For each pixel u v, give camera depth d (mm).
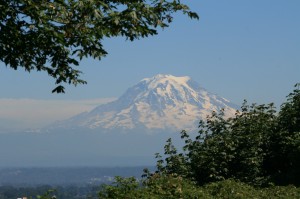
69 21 14586
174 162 24109
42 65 15875
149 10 14719
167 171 24078
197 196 17297
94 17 13930
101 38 15055
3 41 14594
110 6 15305
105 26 14633
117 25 14578
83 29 14711
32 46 14977
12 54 15133
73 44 15227
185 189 17594
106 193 15039
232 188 19547
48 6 13953
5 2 13820
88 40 15070
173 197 16453
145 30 14883
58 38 14102
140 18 14820
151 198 15398
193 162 24469
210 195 18266
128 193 15242
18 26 14312
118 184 15547
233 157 24406
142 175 24078
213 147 24516
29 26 14172
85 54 15516
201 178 24406
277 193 21469
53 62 15641
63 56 15578
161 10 15531
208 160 24203
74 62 15719
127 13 14234
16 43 14641
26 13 14000
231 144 24703
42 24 14023
